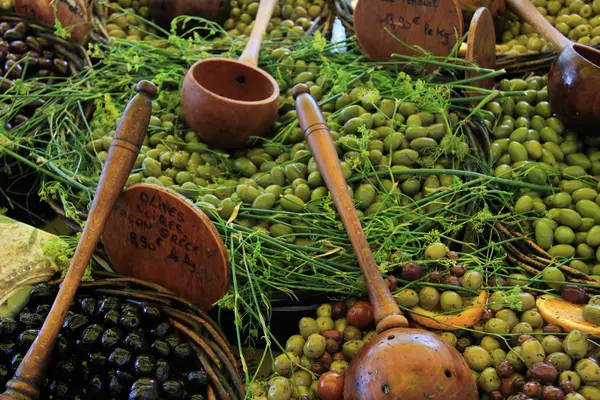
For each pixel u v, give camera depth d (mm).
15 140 815
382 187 760
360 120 799
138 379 594
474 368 650
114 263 690
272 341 739
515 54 966
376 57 939
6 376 603
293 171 772
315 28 1069
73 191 777
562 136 852
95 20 1051
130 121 621
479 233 762
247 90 864
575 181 788
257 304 644
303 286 693
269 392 629
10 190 873
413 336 577
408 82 828
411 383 550
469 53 851
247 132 809
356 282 680
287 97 895
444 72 929
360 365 576
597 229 744
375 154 774
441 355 564
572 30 1058
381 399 553
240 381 607
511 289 692
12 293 667
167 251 656
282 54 930
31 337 615
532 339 647
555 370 619
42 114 873
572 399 604
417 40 908
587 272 741
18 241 695
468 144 821
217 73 848
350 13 1057
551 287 713
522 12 937
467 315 674
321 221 729
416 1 889
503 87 901
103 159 805
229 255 684
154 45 1006
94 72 922
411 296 676
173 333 634
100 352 609
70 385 610
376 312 610
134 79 925
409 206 749
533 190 791
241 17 1113
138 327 622
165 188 630
